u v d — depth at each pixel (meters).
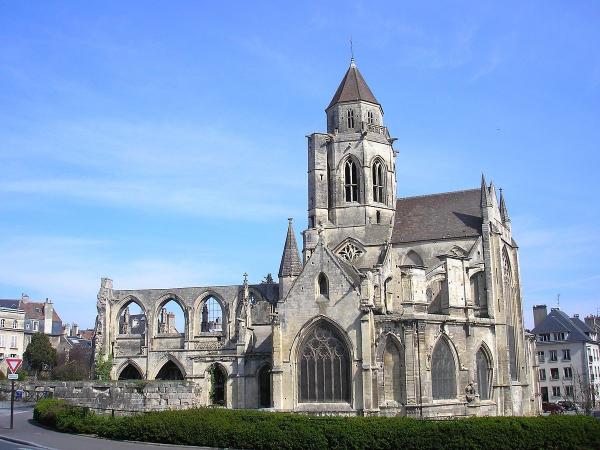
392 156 110.50
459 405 81.69
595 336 178.12
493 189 101.88
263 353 97.50
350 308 79.44
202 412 55.34
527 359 108.56
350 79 111.50
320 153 108.06
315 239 103.56
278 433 50.94
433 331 80.56
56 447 47.72
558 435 49.44
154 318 119.38
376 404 76.94
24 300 195.62
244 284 109.06
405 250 102.06
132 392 77.38
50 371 158.50
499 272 96.62
